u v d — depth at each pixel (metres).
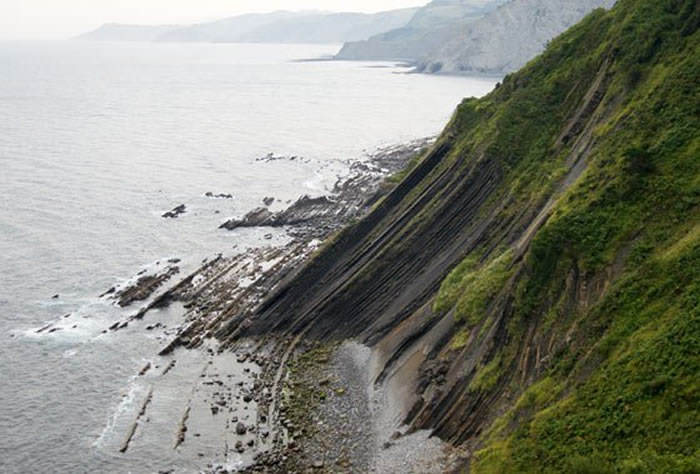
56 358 63.53
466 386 47.81
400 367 55.97
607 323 40.31
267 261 85.75
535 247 48.03
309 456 47.84
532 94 74.94
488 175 69.88
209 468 47.75
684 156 46.03
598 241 45.44
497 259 56.31
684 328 35.31
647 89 55.88
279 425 52.06
